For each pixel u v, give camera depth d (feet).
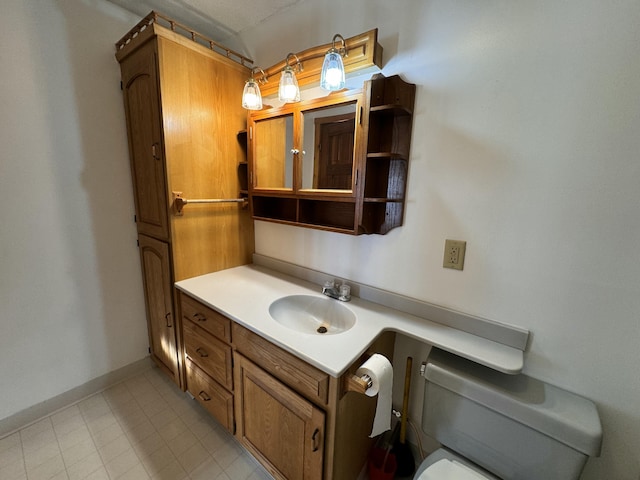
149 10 4.87
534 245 2.95
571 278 2.80
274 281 5.00
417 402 4.20
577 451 2.43
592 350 2.78
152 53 4.09
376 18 3.67
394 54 3.57
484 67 2.98
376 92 3.42
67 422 4.78
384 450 4.03
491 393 2.80
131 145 5.08
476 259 3.32
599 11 2.39
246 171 5.54
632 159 2.41
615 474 2.83
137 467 4.08
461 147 3.23
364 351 3.06
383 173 3.80
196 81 4.52
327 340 3.17
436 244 3.58
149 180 4.81
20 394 4.58
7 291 4.26
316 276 4.91
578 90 2.55
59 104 4.39
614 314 2.64
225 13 4.80
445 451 3.22
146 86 4.34
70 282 4.88
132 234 5.54
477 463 3.02
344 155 3.76
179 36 4.20
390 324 3.58
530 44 2.72
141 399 5.35
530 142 2.83
